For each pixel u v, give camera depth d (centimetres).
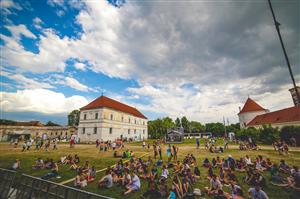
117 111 5975
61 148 3547
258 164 1526
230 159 1650
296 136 3356
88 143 4875
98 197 523
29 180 753
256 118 5959
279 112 4856
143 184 1248
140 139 7381
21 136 6688
